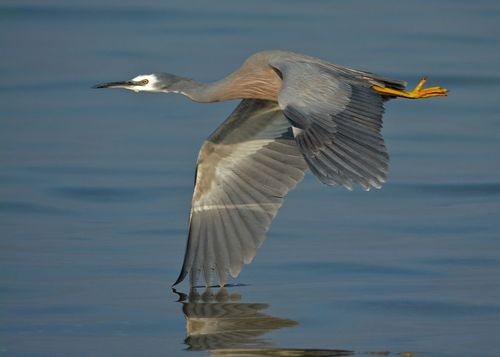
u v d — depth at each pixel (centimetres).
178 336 1091
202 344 1066
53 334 1098
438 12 2656
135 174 1667
